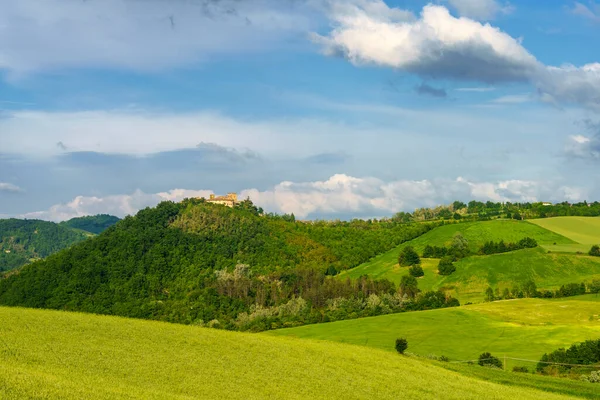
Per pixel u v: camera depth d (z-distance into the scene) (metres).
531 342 112.12
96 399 38.44
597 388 71.50
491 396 62.03
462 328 127.81
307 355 69.25
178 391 47.59
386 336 122.69
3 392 35.84
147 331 67.81
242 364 60.34
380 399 55.69
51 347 53.88
